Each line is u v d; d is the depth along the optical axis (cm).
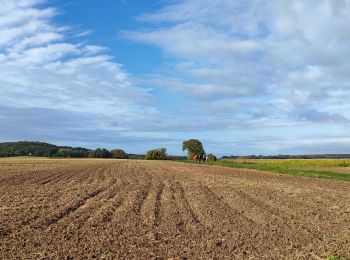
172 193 2695
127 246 1257
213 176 4491
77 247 1241
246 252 1196
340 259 1115
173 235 1418
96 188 3081
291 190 2900
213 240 1335
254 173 5109
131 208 2006
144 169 6269
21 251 1191
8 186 3278
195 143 12850
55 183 3606
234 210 1959
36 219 1709
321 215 1838
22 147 18575
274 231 1491
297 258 1130
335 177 4519
